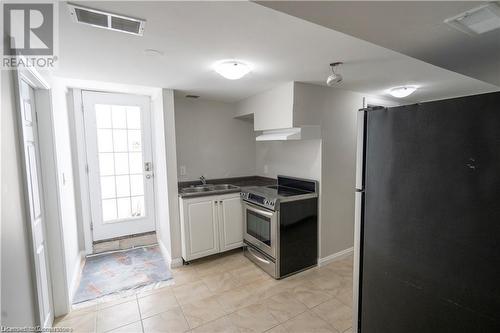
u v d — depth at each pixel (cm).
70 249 248
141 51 168
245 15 122
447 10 101
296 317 204
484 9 101
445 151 105
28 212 132
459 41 134
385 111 129
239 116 367
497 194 91
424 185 114
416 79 250
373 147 137
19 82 129
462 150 100
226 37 148
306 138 268
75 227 287
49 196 197
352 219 316
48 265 198
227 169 385
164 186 297
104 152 323
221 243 309
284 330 190
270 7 98
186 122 348
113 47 159
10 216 113
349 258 313
